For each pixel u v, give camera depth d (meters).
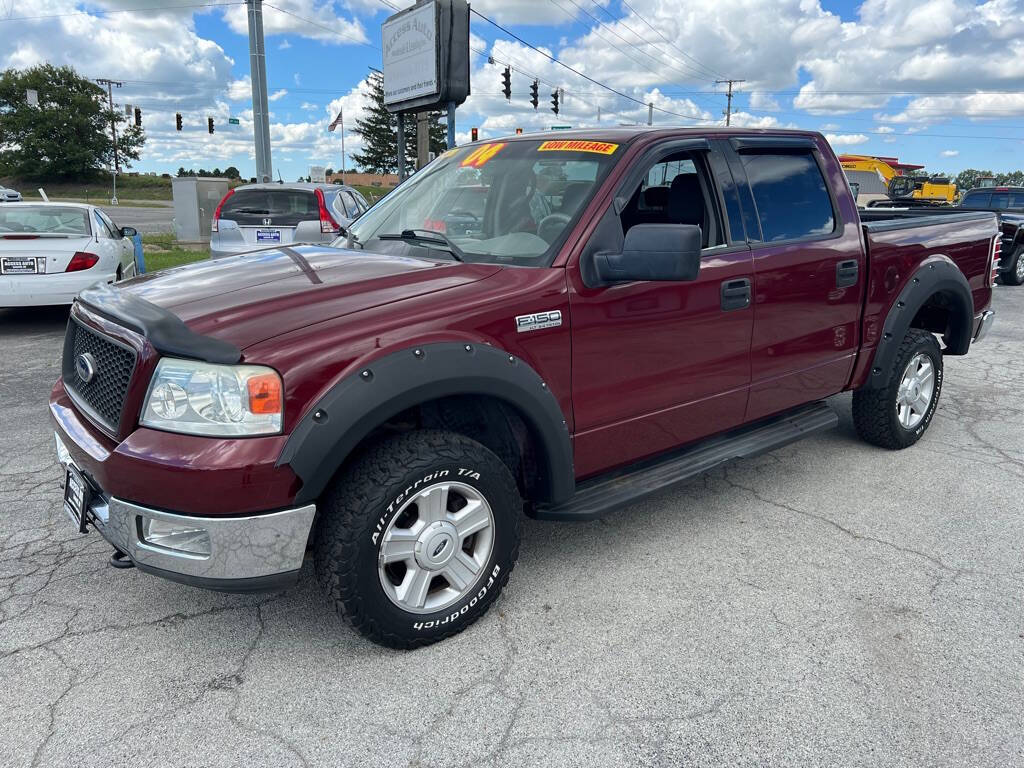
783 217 3.71
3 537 3.53
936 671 2.58
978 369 7.11
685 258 2.65
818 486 4.19
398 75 13.86
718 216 3.44
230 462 2.18
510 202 3.20
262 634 2.78
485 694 2.45
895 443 4.69
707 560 3.35
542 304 2.74
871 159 29.62
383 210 3.73
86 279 8.00
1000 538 3.58
